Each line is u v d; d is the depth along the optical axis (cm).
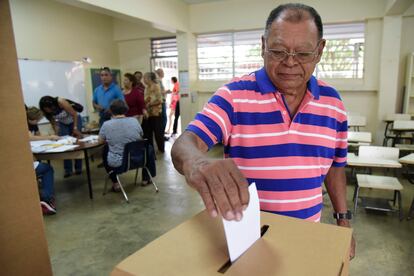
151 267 51
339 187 110
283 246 57
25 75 508
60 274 208
